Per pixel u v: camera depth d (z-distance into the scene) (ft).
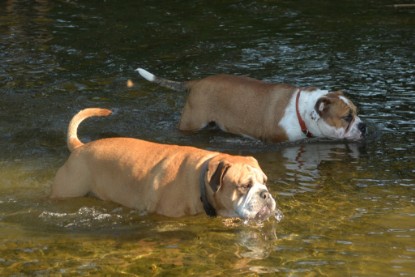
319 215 29.81
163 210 29.19
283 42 58.08
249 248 26.86
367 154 37.32
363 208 30.50
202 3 72.33
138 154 30.01
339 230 28.35
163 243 27.32
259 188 27.32
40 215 29.81
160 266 25.46
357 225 28.81
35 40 58.18
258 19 65.87
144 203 29.53
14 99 44.83
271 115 39.01
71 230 28.53
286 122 38.81
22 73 49.98
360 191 32.40
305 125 38.73
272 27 62.95
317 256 26.14
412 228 28.45
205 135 40.34
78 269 25.25
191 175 28.76
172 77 49.49
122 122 41.83
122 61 53.21
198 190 28.58
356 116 38.93
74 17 66.13
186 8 70.23
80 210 30.09
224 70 50.93
